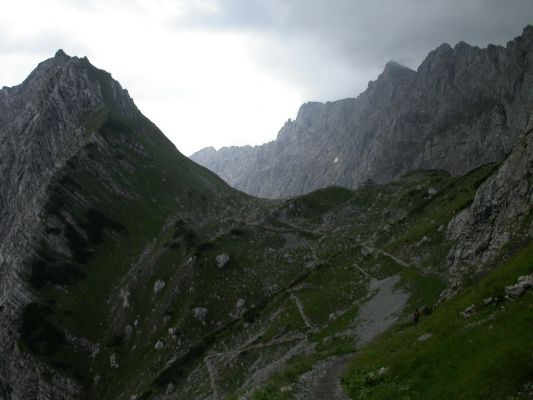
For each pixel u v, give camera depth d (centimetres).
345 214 19312
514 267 3241
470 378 2277
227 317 13100
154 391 10731
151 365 12025
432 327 3509
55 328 13600
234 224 18725
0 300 15138
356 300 8825
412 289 7275
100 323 14100
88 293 15100
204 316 13038
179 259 15525
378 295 8206
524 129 6144
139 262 16538
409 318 5747
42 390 12256
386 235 12419
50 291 14812
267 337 9844
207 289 13925
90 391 12244
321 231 18075
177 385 10556
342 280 10475
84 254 16512
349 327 7494
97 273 16000
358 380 3139
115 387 12088
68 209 17662
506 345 2306
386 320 6612
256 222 19025
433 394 2403
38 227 16525
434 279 6794
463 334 2809
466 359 2508
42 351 12912
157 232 18562
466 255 6272
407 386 2645
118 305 14500
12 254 16112
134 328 13600
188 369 10938
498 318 2723
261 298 13588
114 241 17550
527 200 5075
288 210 19750
